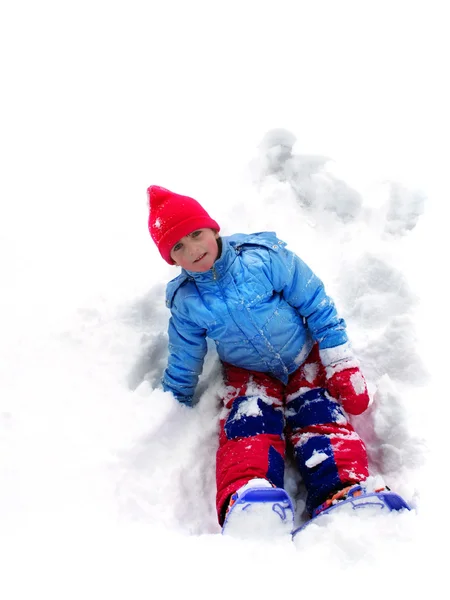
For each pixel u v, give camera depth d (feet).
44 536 4.83
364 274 7.43
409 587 3.98
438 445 5.54
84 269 8.59
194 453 6.01
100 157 11.73
